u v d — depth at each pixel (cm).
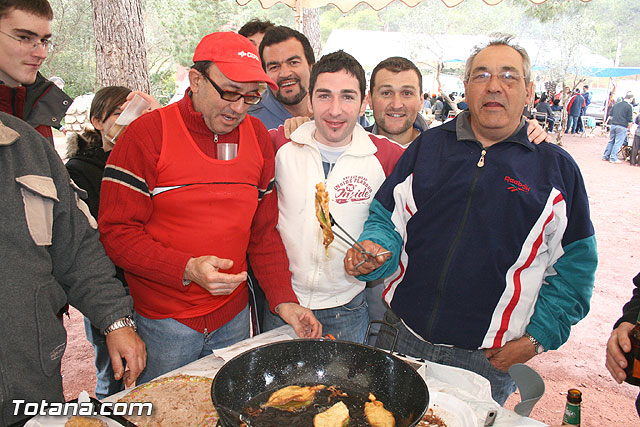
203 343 178
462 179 163
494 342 162
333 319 208
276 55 254
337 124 184
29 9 174
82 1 1368
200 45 153
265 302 224
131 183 156
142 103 196
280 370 130
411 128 254
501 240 158
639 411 153
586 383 337
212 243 164
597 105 2391
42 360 127
